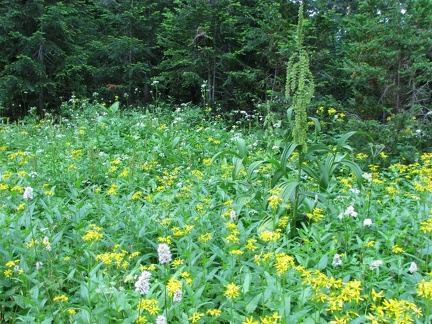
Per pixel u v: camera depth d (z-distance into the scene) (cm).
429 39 747
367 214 424
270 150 690
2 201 437
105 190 518
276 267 282
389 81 784
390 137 720
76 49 1356
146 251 388
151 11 1495
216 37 1240
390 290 283
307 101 420
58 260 344
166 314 246
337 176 641
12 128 905
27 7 1266
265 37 1055
